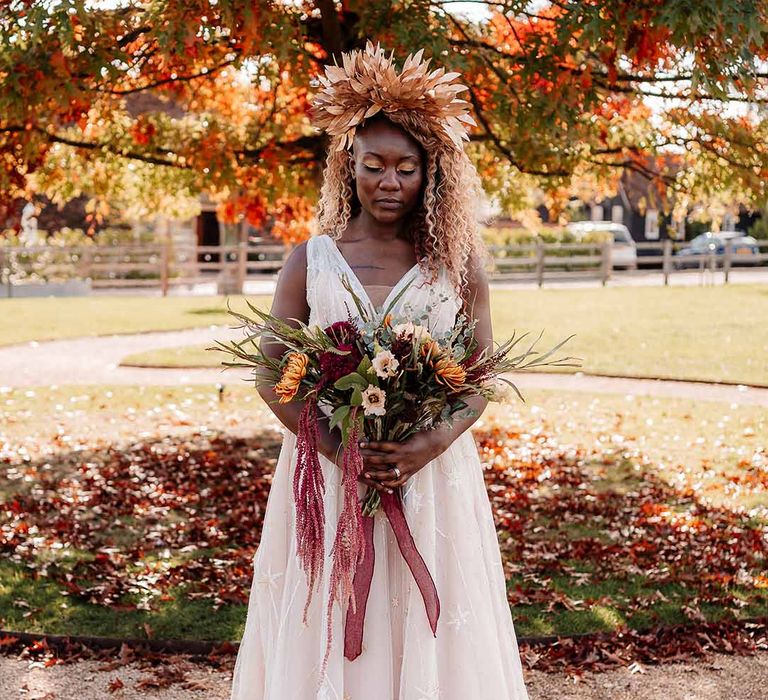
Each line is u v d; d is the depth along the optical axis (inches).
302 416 92.7
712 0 176.4
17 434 332.2
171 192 314.5
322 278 99.4
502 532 224.4
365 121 97.9
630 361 483.8
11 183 274.8
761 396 398.6
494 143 264.7
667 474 277.7
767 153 245.3
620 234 1311.5
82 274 976.9
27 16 187.0
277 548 101.7
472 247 103.3
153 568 198.8
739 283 949.2
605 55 204.2
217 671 155.2
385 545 97.3
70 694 146.3
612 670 154.5
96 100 245.6
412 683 94.6
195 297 868.6
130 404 387.5
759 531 223.0
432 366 90.8
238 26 204.5
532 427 344.8
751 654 159.6
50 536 218.5
